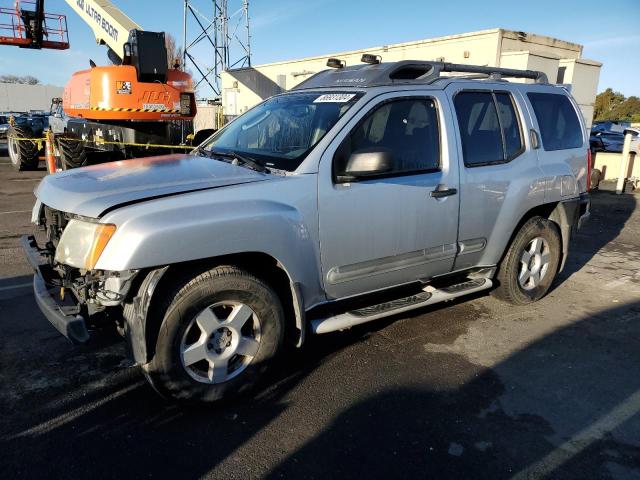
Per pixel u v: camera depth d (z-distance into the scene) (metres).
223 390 3.12
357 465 2.69
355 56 17.52
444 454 2.79
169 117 9.83
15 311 4.48
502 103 4.42
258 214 2.99
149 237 2.68
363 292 3.71
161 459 2.70
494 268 4.53
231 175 3.22
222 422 3.03
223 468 2.65
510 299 4.80
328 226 3.32
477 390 3.43
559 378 3.62
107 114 9.29
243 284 3.03
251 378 3.21
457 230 4.03
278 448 2.81
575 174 4.98
